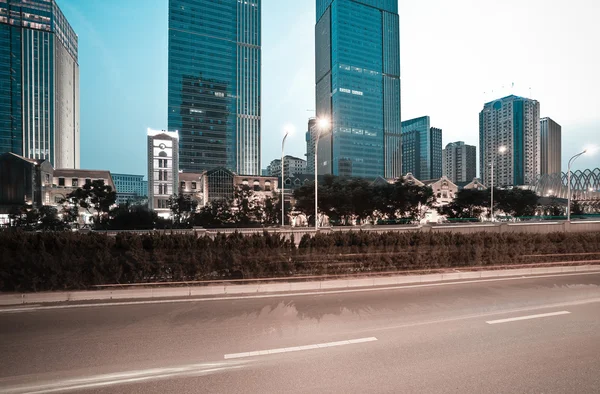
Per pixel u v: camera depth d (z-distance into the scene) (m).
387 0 168.12
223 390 4.46
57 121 119.94
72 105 139.25
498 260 13.19
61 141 124.38
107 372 4.94
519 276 11.92
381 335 6.34
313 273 11.06
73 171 67.94
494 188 53.41
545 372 4.94
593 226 23.25
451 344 5.94
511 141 136.75
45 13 116.25
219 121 142.38
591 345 5.90
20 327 6.71
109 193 44.91
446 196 70.38
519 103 134.50
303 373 4.91
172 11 135.88
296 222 62.25
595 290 9.89
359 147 153.88
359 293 9.52
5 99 108.44
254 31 152.50
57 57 120.75
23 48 112.06
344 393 4.36
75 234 10.73
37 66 114.31
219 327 6.75
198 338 6.18
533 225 21.66
